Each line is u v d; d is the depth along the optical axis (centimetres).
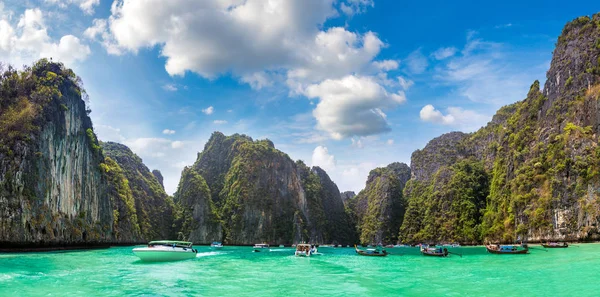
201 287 2755
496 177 11800
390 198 18425
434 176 17512
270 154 18638
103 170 9969
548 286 2736
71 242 7444
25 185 6259
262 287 2788
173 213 17075
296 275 3541
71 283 2836
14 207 5969
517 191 9569
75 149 8294
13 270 3512
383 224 17662
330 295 2477
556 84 9994
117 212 11369
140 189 16200
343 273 3725
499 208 10838
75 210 8012
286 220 17312
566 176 8112
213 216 16388
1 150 6144
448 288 2733
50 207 6888
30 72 7875
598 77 8681
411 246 14400
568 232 7650
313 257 6488
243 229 16212
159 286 2761
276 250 9825
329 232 19288
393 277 3388
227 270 3950
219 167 19988
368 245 16525
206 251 8750
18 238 5909
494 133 16125
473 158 16900
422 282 3036
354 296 2441
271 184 17862
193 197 16888
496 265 4369
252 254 7519
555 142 8800
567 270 3581
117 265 4206
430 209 15088
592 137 7969
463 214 13238
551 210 8212
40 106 7150
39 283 2814
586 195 7494
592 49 9281
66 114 7962
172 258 4775
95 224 8912
